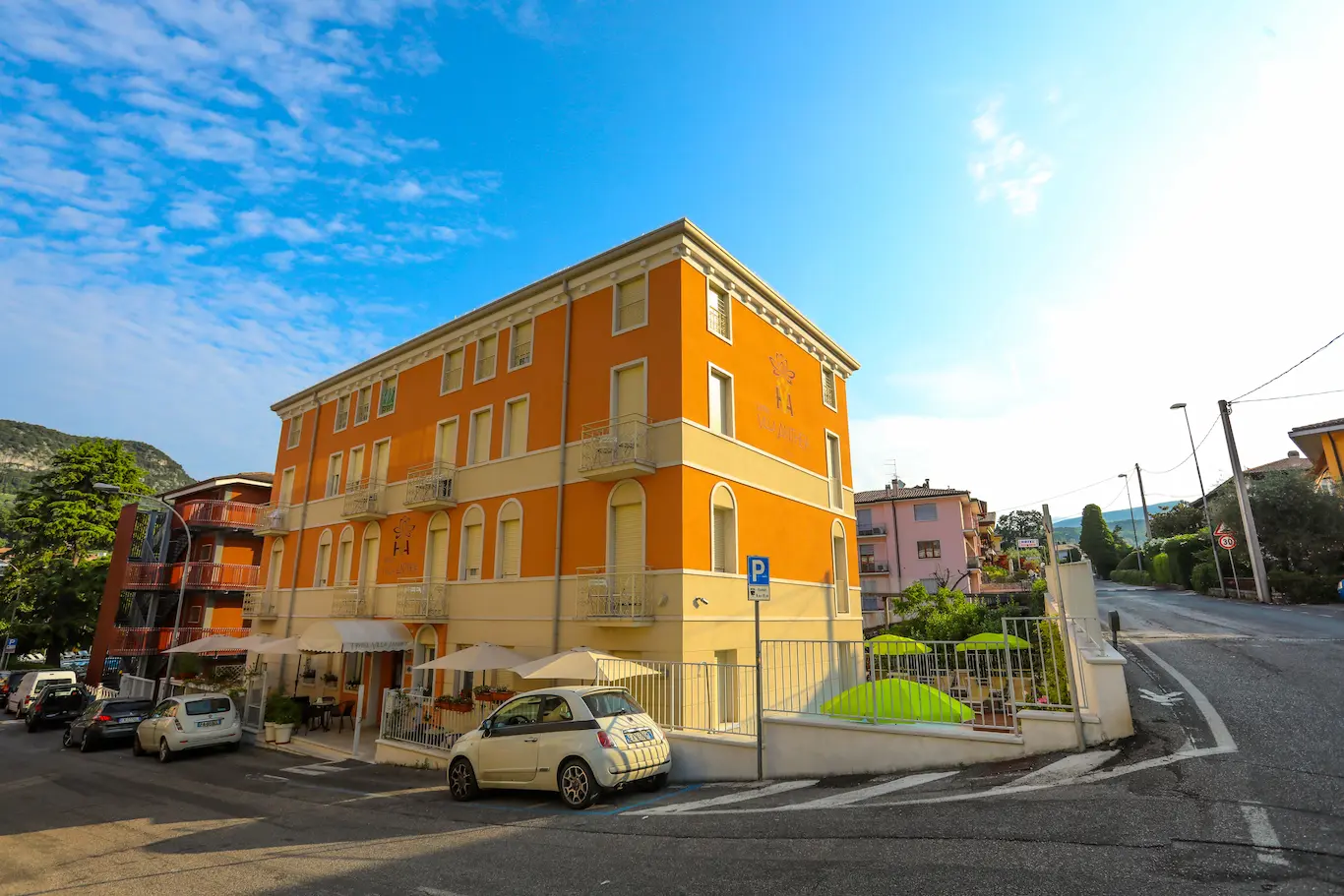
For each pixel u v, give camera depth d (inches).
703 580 608.7
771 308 797.9
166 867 309.1
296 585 1057.5
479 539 773.9
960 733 352.8
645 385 650.8
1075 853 211.5
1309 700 350.0
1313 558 1104.2
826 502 871.7
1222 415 1118.4
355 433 1018.1
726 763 423.5
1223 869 187.8
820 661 477.4
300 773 594.2
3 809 474.6
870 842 248.8
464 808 403.9
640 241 673.6
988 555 2257.6
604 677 472.7
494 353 824.3
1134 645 605.0
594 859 271.7
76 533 1678.2
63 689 1111.0
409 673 813.9
